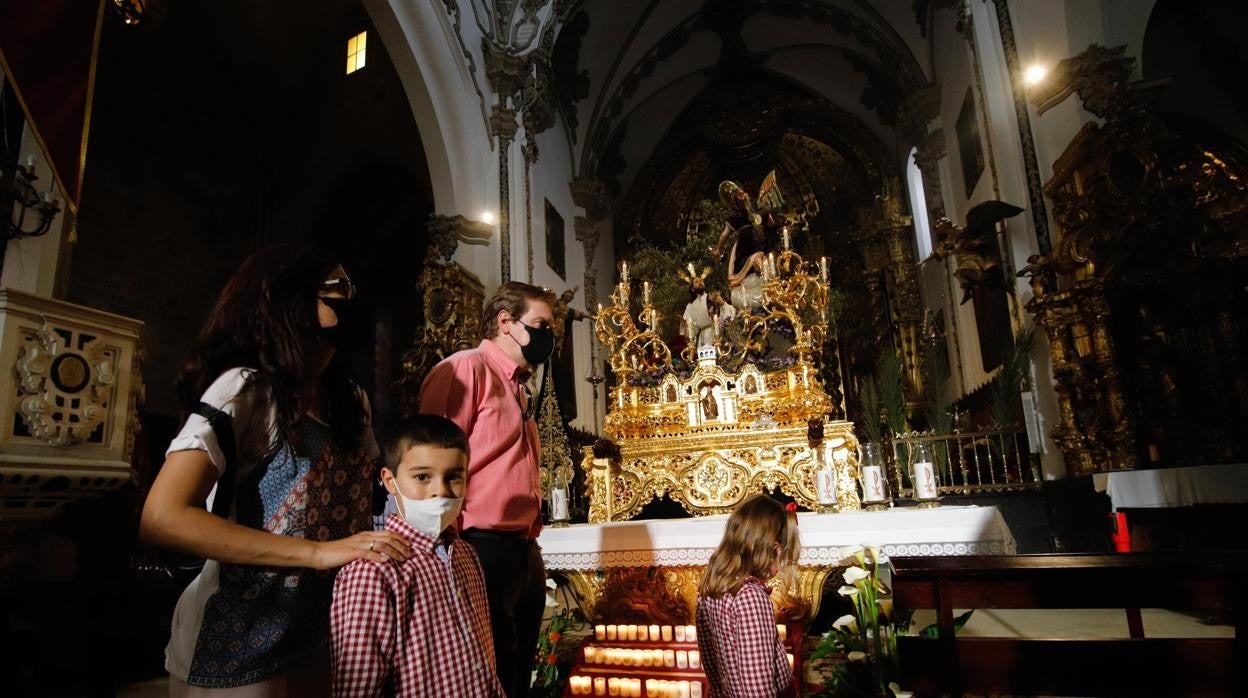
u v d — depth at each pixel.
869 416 8.88
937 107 13.16
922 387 15.04
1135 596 2.49
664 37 16.77
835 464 5.27
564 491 5.58
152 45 11.49
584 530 4.50
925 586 2.76
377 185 14.20
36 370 3.79
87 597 3.01
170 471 1.34
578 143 16.20
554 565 4.51
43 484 3.79
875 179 17.75
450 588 1.72
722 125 19.41
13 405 3.69
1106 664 2.52
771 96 19.02
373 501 2.09
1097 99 7.14
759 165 19.91
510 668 2.39
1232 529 4.93
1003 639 2.65
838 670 3.54
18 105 4.17
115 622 3.10
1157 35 11.25
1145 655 2.50
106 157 10.38
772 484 5.38
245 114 13.60
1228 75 11.46
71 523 5.20
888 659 3.40
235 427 1.49
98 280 10.00
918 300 15.77
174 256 11.40
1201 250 6.54
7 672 2.88
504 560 2.41
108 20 10.59
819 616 5.46
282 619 1.50
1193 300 6.51
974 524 3.90
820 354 6.09
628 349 6.45
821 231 18.97
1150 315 6.77
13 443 3.66
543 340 2.79
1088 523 6.66
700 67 18.16
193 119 12.23
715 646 2.63
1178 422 6.49
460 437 1.84
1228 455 6.20
